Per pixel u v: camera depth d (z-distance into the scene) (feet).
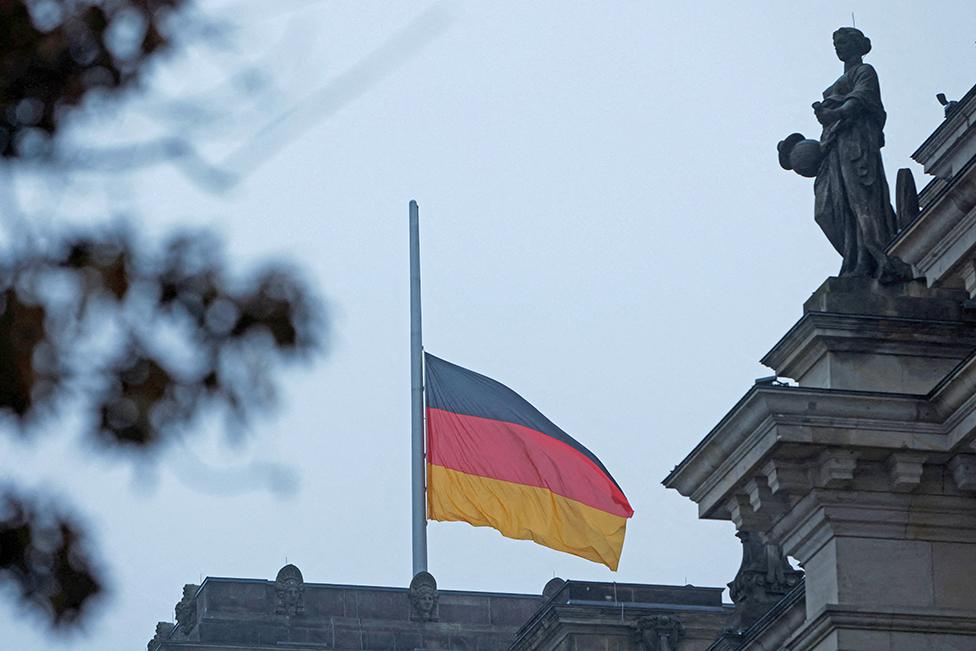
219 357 92.38
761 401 276.00
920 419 278.46
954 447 277.44
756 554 399.65
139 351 90.63
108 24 90.43
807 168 305.73
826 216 302.25
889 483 280.31
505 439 500.33
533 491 496.64
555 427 501.15
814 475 278.67
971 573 280.31
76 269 89.66
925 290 291.79
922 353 288.51
